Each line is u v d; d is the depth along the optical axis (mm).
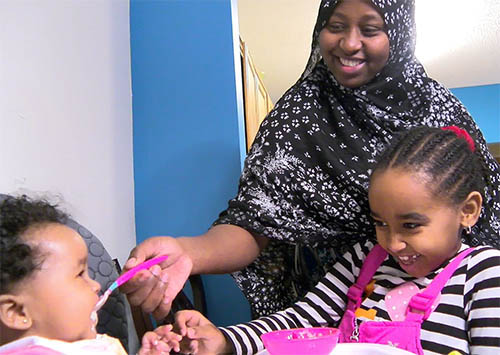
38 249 580
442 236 703
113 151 1380
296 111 1026
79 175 1193
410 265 745
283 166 982
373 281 815
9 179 956
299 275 1085
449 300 707
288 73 3744
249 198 980
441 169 705
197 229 1454
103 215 1293
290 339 620
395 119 980
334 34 945
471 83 4180
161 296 727
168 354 667
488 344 654
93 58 1311
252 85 2105
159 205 1478
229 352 753
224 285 1431
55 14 1153
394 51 958
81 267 622
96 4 1347
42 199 739
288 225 953
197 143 1473
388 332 711
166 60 1512
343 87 998
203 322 762
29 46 1050
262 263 1042
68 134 1163
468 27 3094
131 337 1016
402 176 693
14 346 532
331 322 850
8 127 966
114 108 1406
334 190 970
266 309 1032
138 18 1543
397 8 918
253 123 2088
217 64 1481
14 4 1016
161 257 718
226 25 1485
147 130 1502
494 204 896
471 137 879
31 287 568
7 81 975
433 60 3641
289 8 2635
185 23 1510
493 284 682
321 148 981
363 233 971
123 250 1392
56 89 1133
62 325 580
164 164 1482
